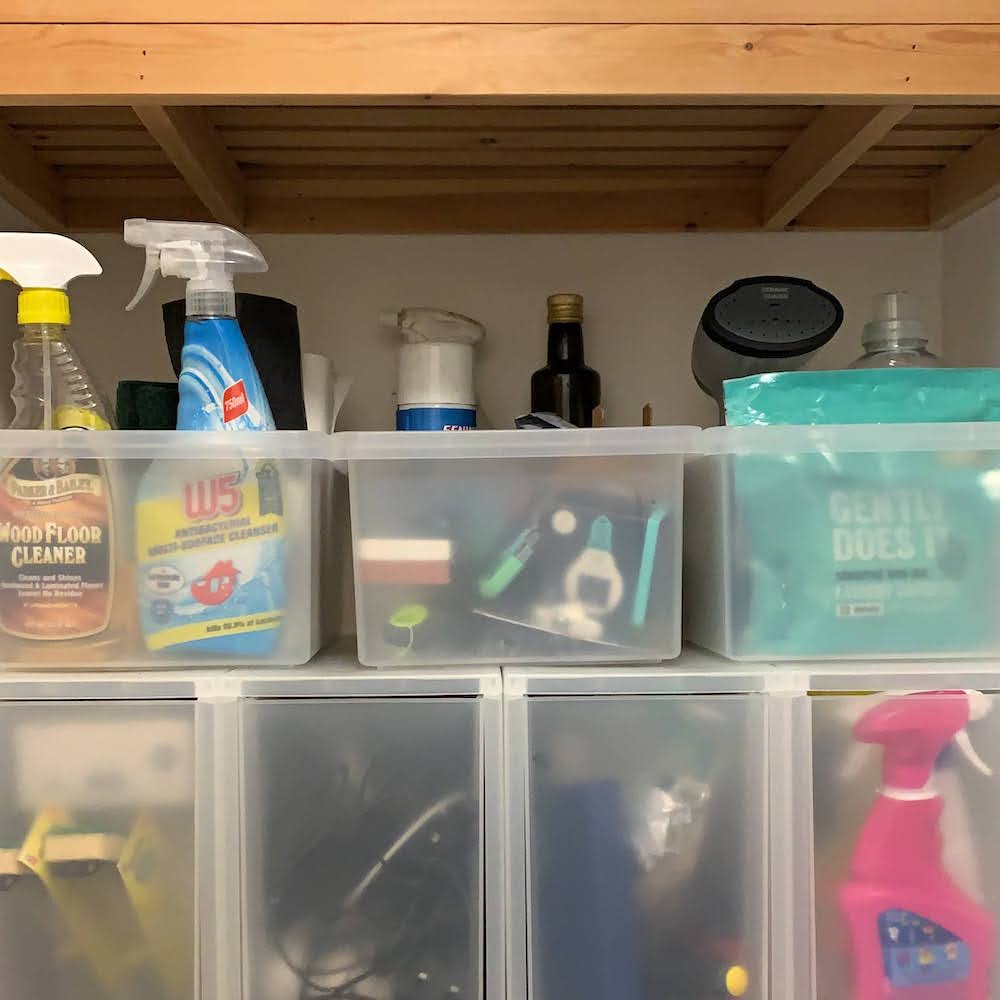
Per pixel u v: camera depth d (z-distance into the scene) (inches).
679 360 41.5
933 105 29.7
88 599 27.9
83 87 25.4
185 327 30.0
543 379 38.1
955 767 28.1
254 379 29.7
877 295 36.6
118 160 37.9
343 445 28.3
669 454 28.8
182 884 27.4
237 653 28.3
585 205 41.0
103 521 28.0
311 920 27.5
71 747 27.5
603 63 26.0
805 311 33.4
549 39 26.0
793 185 36.9
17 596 27.9
